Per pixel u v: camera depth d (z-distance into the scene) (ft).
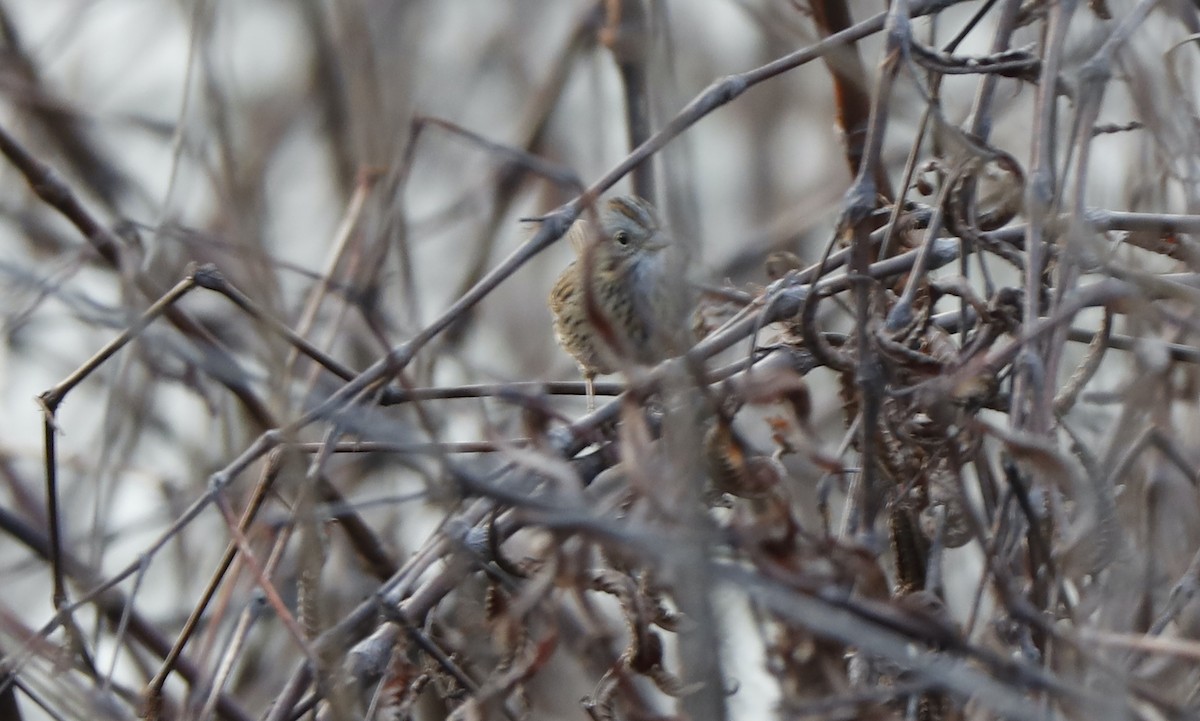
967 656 19.48
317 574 22.93
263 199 29.55
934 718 21.08
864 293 21.02
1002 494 22.54
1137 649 19.95
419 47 48.49
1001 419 31.01
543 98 47.19
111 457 33.94
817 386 45.65
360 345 41.52
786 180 55.47
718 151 56.18
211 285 24.97
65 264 33.83
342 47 32.99
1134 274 20.93
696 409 19.30
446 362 44.32
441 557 23.94
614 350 19.67
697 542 17.87
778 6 36.70
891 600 20.04
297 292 45.11
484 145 31.86
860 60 28.76
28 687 30.30
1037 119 21.89
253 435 37.45
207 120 25.34
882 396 21.11
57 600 27.22
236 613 32.94
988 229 24.07
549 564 19.94
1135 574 21.15
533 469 20.97
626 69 34.99
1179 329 24.34
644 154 25.18
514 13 56.34
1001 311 22.65
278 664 37.47
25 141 47.37
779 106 56.24
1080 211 21.04
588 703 21.68
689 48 54.13
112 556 41.24
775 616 19.29
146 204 47.62
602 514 19.95
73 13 50.39
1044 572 21.56
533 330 51.19
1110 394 25.35
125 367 31.81
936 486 21.74
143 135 52.21
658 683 20.93
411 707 23.09
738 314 26.30
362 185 33.63
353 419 21.62
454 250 51.96
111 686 29.60
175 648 25.29
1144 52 23.12
